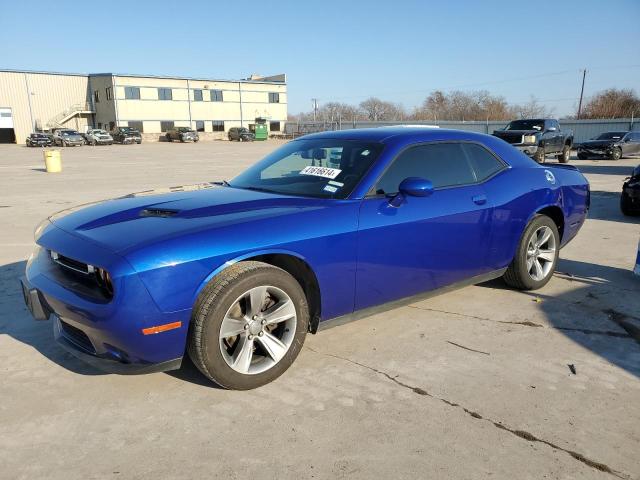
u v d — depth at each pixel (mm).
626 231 7492
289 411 2697
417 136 3727
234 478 2191
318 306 3154
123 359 2648
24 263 5570
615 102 64875
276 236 2850
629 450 2395
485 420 2621
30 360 3264
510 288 4703
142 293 2482
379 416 2650
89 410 2703
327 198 3305
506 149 4383
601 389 2939
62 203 10383
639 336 3680
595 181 14273
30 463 2285
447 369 3170
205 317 2643
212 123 66375
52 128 58250
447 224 3646
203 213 2959
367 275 3283
